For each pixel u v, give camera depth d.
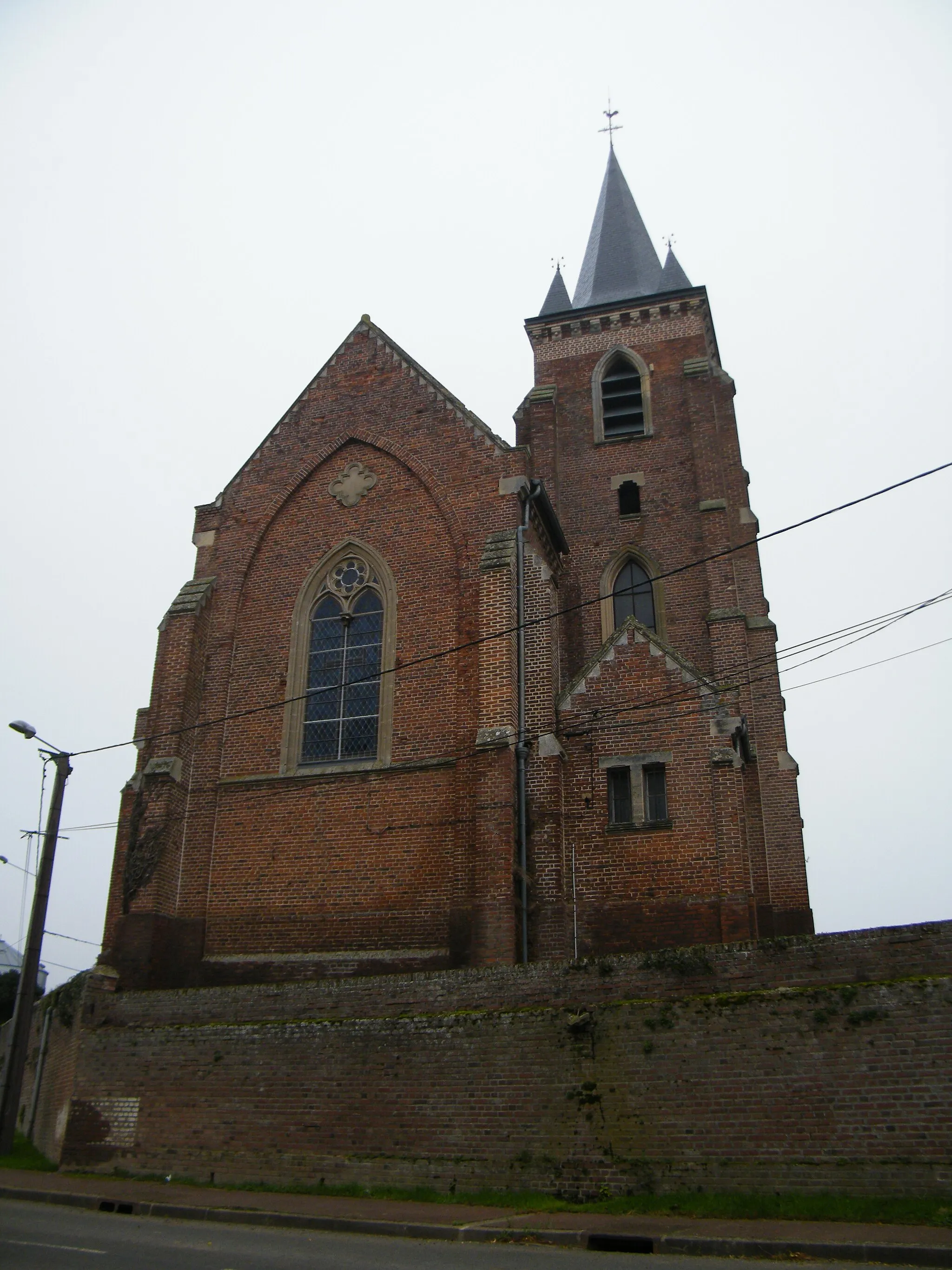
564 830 25.33
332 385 31.33
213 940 26.05
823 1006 16.09
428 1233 14.73
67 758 26.47
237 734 28.09
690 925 23.75
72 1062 22.58
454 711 26.22
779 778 30.08
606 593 34.12
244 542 30.30
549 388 37.97
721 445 35.91
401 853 25.33
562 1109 17.30
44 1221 15.88
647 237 44.56
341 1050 19.53
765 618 33.00
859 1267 12.09
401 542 28.73
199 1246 13.64
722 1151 15.99
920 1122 14.99
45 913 25.39
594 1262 12.40
